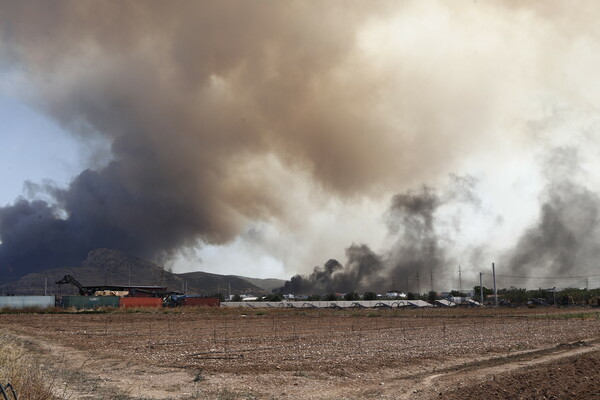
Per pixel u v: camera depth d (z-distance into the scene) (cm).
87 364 2859
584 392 1948
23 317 8381
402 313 11075
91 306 12488
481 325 6606
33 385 1673
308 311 12750
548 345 3941
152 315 9688
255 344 4041
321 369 2675
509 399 1872
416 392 2102
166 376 2475
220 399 1967
